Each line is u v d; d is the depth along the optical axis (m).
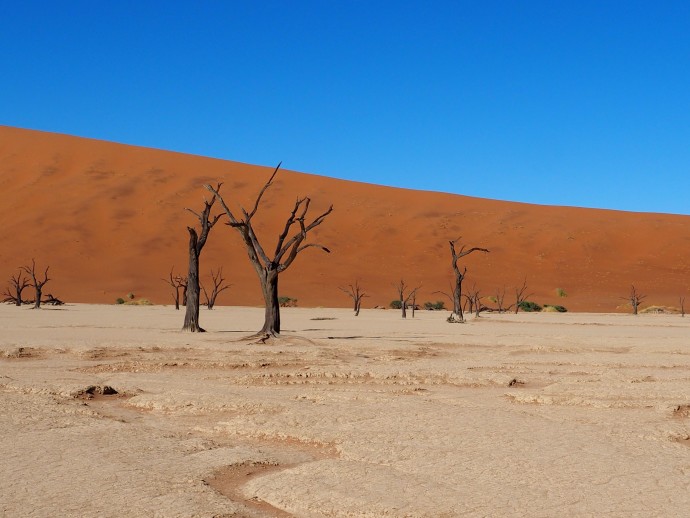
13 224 99.38
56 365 19.19
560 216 116.25
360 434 10.57
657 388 15.12
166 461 9.09
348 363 20.02
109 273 90.31
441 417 11.89
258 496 7.79
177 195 110.38
